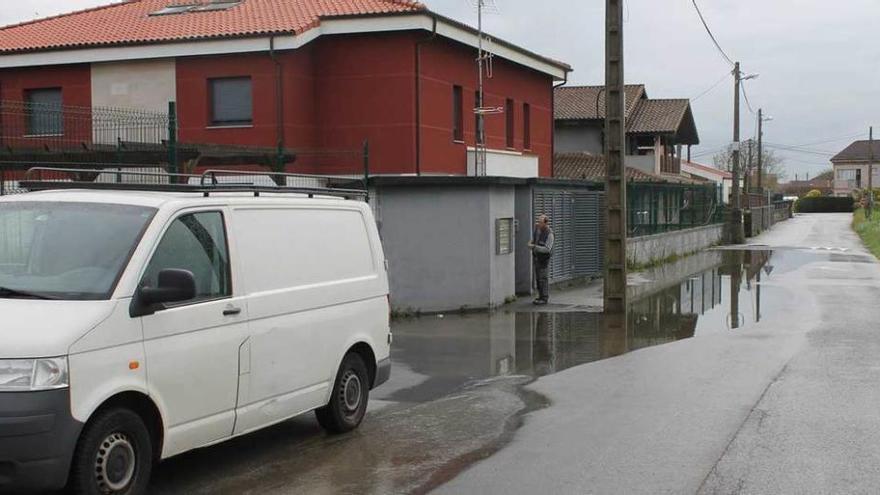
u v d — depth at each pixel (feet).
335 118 75.51
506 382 33.94
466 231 54.49
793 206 331.16
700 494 19.75
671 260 100.68
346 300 25.40
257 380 21.72
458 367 37.24
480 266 55.06
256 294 21.83
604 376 34.73
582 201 72.90
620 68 53.98
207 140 73.41
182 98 73.87
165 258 19.70
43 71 77.77
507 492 20.15
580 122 153.58
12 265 19.48
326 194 26.12
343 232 25.82
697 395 30.53
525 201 62.80
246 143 72.54
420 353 40.73
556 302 59.67
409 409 29.27
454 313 54.19
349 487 20.74
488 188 55.11
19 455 16.46
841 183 414.21
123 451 18.20
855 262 95.81
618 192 54.19
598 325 49.60
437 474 21.71
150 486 20.85
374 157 74.74
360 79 75.00
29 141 49.14
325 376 24.44
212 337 20.34
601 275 75.97
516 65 95.20
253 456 23.47
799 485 20.33
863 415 27.17
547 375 35.27
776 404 28.81
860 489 20.02
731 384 32.35
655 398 30.25
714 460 22.44
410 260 53.11
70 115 53.52
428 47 76.02
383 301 27.37
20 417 16.37
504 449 23.98
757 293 65.57
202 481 21.26
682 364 37.01
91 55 74.69
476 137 85.61
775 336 44.47
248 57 72.28
